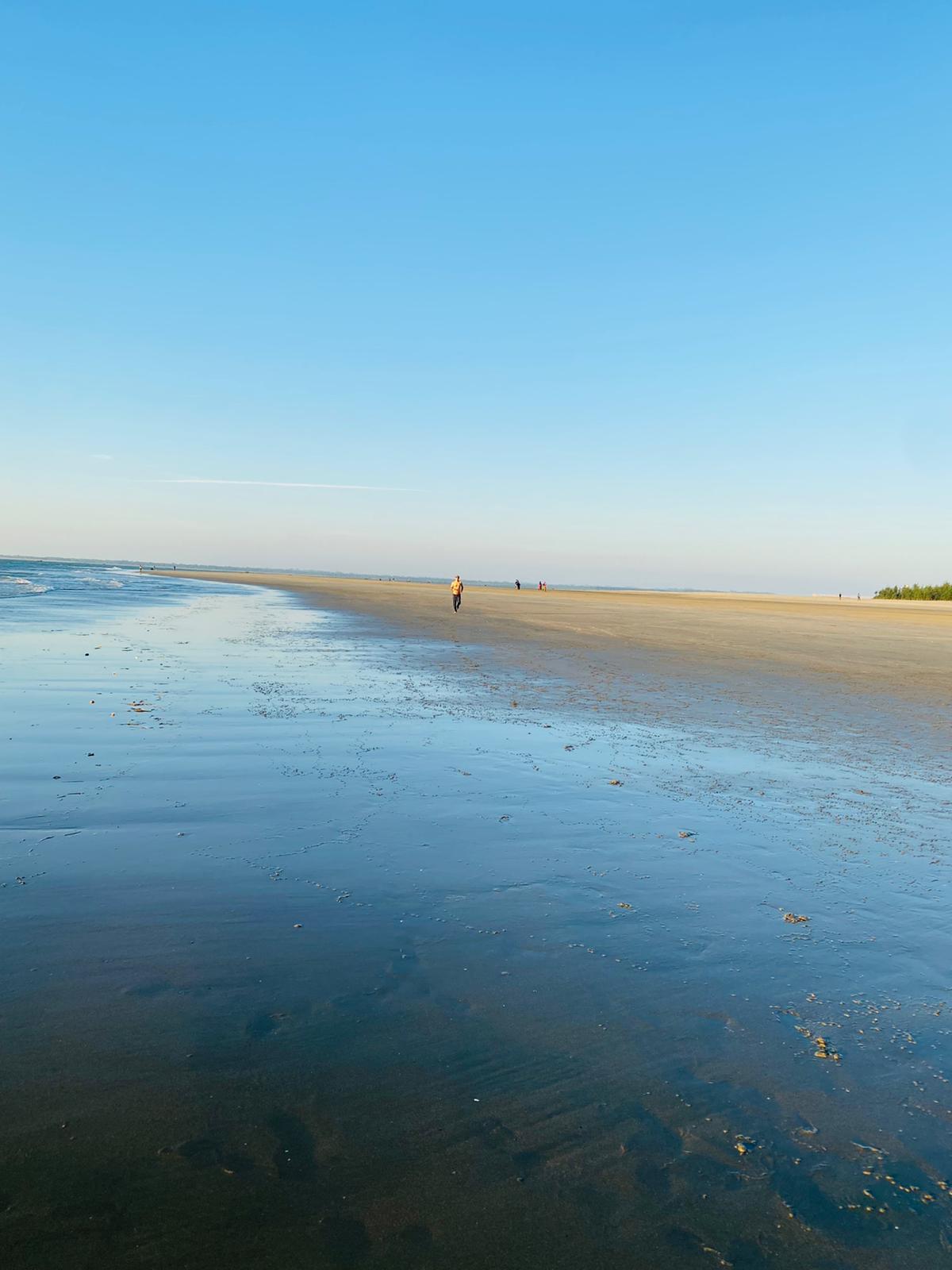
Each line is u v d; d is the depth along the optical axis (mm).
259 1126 2930
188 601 43062
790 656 23500
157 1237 2420
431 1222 2547
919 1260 2502
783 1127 3092
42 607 30344
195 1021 3596
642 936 4777
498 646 23766
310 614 36594
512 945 4570
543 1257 2441
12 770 7680
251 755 8750
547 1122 3053
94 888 5047
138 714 10680
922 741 11414
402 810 7043
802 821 7301
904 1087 3383
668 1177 2799
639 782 8461
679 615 47000
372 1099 3119
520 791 7879
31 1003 3656
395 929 4691
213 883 5230
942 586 113125
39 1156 2705
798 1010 3988
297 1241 2443
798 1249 2525
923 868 6152
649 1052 3559
